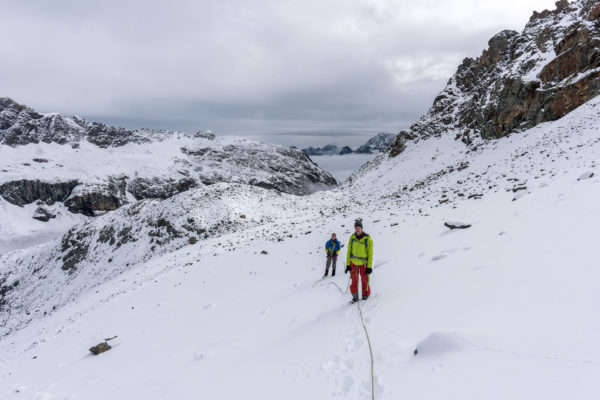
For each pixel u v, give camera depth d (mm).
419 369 4062
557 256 6000
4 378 13195
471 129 49406
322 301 9664
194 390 6398
